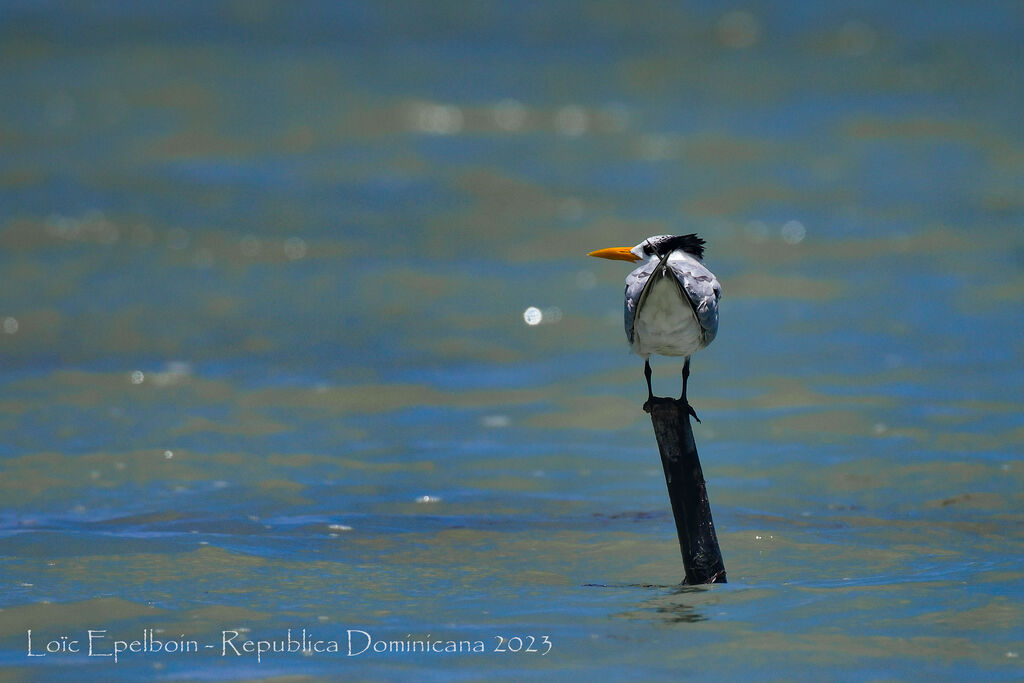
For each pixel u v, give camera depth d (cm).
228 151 3180
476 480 1191
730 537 1019
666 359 1634
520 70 4356
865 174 2881
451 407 1450
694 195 2727
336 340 1739
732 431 1338
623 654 775
